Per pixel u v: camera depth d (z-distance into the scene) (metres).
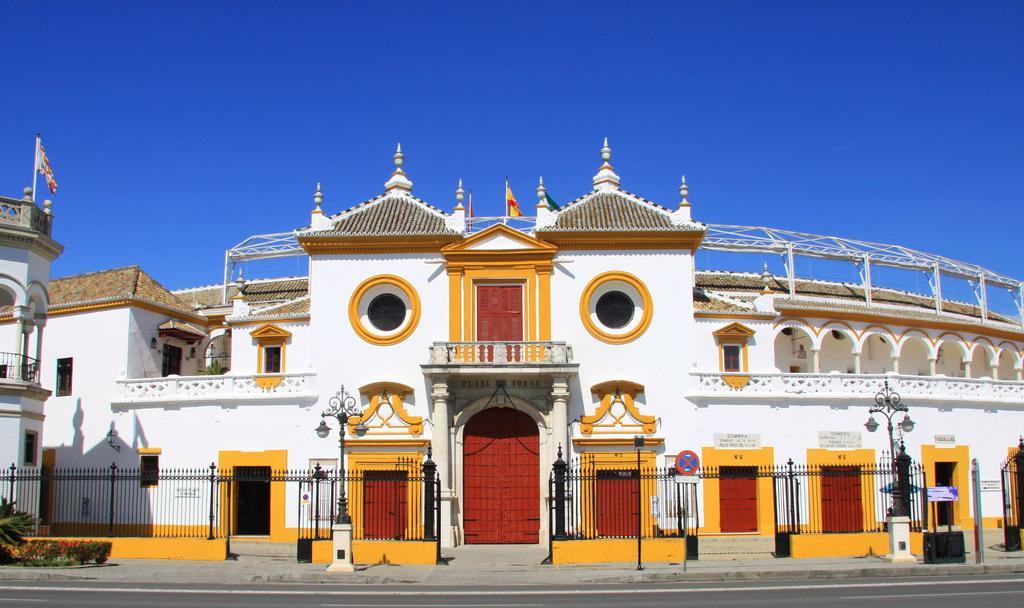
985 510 40.91
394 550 30.41
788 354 50.62
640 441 28.53
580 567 28.88
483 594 21.97
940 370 55.22
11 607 19.14
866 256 55.44
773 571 25.94
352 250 39.59
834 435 38.47
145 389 40.78
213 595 21.72
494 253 39.06
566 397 37.22
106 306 43.12
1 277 36.16
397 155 44.22
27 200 37.00
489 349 37.41
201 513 38.91
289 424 38.53
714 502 37.38
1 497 32.78
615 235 39.03
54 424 42.75
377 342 38.88
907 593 20.97
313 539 30.86
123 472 39.97
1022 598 19.83
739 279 56.34
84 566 29.20
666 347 38.62
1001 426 41.88
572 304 38.97
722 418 38.16
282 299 53.91
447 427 37.03
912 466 35.50
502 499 37.84
